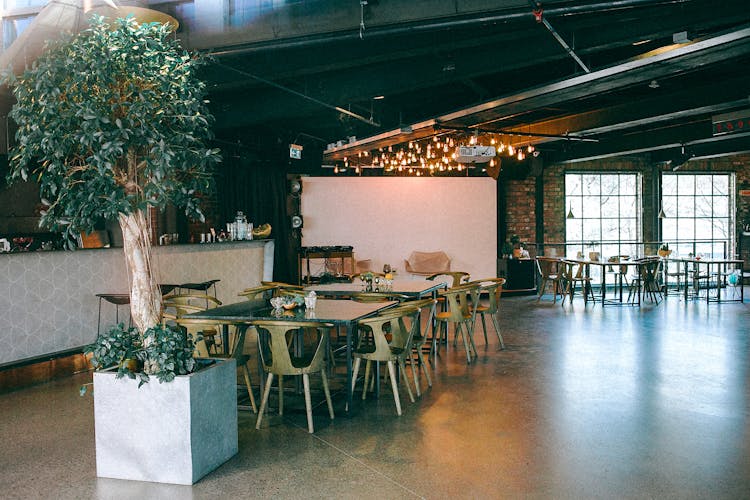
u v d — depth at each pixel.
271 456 3.87
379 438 4.20
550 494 3.27
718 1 5.41
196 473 3.48
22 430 4.45
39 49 6.19
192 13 5.95
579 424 4.46
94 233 8.71
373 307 5.39
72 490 3.38
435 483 3.43
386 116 10.80
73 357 7.03
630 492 3.29
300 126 11.60
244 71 7.18
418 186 13.59
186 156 3.64
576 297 13.27
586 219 14.55
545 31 5.93
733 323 9.30
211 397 3.63
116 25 3.62
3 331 5.96
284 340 4.34
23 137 3.39
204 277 8.63
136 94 3.55
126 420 3.52
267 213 11.87
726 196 14.97
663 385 5.57
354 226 13.38
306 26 5.59
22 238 7.98
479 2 5.01
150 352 3.48
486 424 4.49
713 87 8.48
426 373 5.63
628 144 11.89
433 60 7.29
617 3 4.62
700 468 3.61
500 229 14.07
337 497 3.25
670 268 14.84
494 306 7.52
